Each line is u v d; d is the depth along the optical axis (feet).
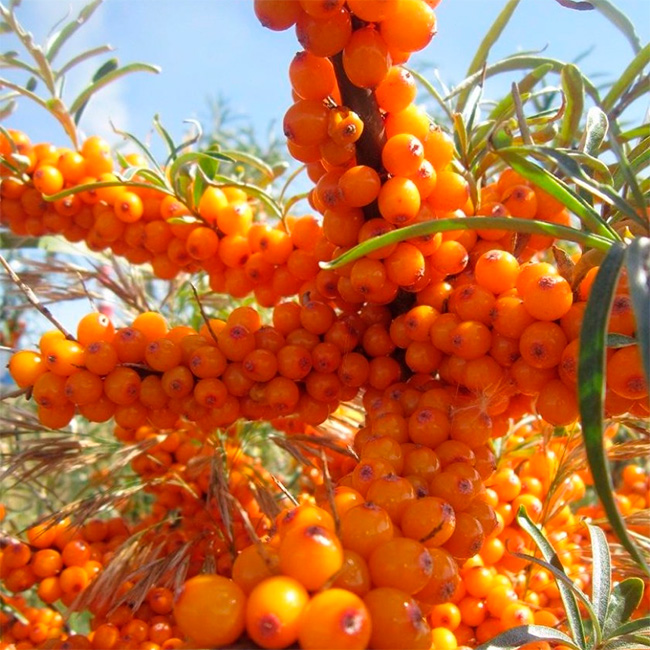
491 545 0.51
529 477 0.60
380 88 0.39
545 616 0.49
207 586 0.28
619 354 0.33
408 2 0.36
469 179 0.46
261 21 0.36
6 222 0.63
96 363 0.42
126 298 0.74
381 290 0.42
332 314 0.46
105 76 0.61
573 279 0.36
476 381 0.39
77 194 0.56
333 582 0.28
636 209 0.41
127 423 0.45
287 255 0.50
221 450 0.62
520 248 0.46
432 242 0.41
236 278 0.54
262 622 0.26
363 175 0.38
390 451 0.37
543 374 0.37
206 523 0.60
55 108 0.61
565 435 0.61
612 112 0.52
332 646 0.25
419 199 0.39
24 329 1.08
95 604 0.53
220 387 0.44
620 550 0.59
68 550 0.57
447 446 0.39
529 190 0.45
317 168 0.46
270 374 0.44
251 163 0.64
